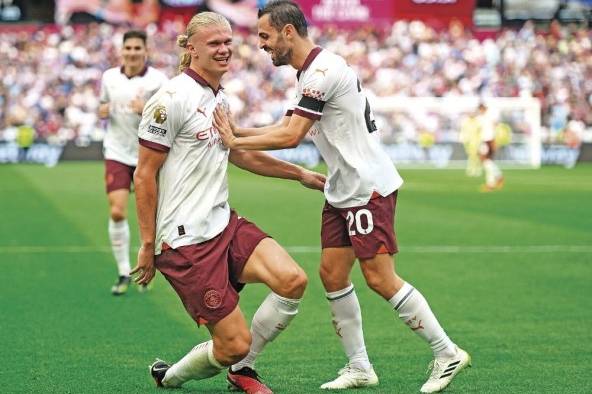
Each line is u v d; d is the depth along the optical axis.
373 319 12.05
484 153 33.47
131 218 23.67
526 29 56.78
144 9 53.31
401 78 54.06
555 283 14.70
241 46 53.56
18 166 43.84
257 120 50.41
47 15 55.47
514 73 54.78
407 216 24.52
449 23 55.62
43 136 48.16
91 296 13.62
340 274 8.99
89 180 35.44
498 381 9.08
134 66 14.26
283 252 8.43
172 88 8.12
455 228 21.91
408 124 49.31
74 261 16.91
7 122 48.59
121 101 14.20
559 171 43.88
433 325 8.74
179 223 8.21
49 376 9.24
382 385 9.00
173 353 10.27
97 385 8.92
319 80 8.49
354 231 8.74
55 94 50.41
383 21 54.75
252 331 8.64
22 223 22.53
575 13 59.94
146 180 8.20
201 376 8.61
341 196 8.83
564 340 10.89
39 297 13.52
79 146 46.59
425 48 55.12
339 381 8.90
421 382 9.10
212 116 8.28
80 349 10.41
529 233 20.95
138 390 8.77
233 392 8.74
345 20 54.41
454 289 14.18
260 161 9.09
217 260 8.20
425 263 16.72
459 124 49.34
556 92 54.22
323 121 8.74
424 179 38.94
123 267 13.87
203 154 8.25
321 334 11.18
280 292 8.29
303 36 8.62
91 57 52.56
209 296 8.12
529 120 48.31
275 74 52.75
